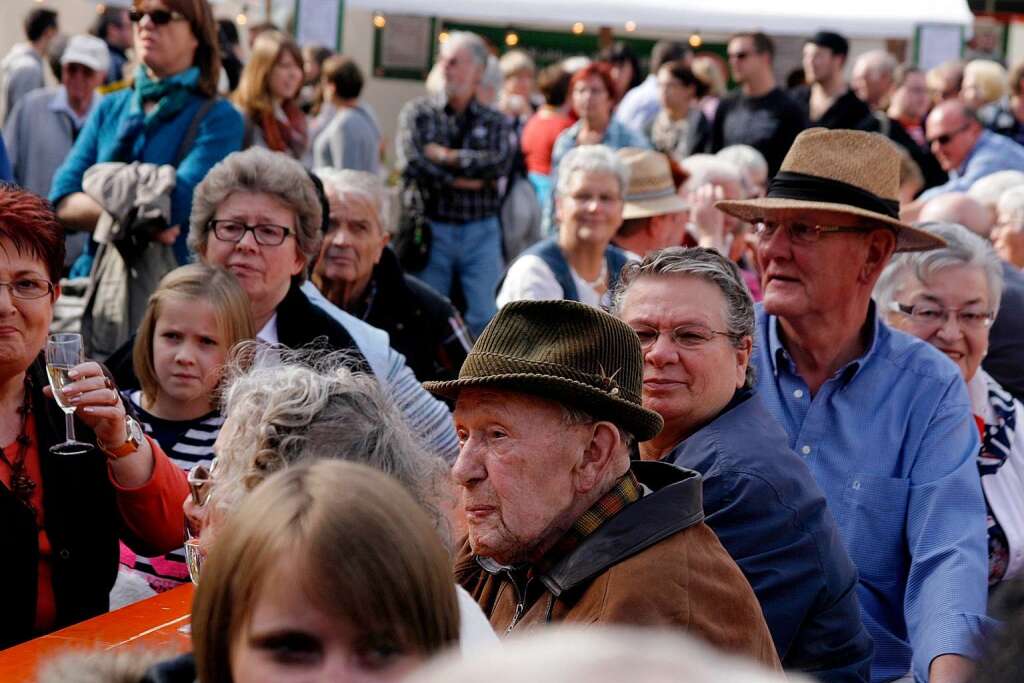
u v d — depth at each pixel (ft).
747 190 46.06
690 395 19.54
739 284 20.10
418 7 84.99
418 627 9.78
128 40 76.89
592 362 15.94
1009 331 31.24
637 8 86.48
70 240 47.32
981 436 26.58
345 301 33.01
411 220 53.06
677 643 4.98
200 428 24.49
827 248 23.58
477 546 16.12
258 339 27.04
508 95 81.56
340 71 60.23
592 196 35.55
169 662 11.25
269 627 9.63
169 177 35.35
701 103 77.41
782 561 18.35
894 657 22.68
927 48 86.48
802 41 102.99
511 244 55.52
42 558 19.42
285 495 9.91
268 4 82.94
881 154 24.18
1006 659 7.46
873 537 22.88
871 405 23.49
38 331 19.30
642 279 20.17
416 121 53.31
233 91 54.08
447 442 27.76
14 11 86.12
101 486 20.03
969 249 26.63
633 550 15.49
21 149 58.08
